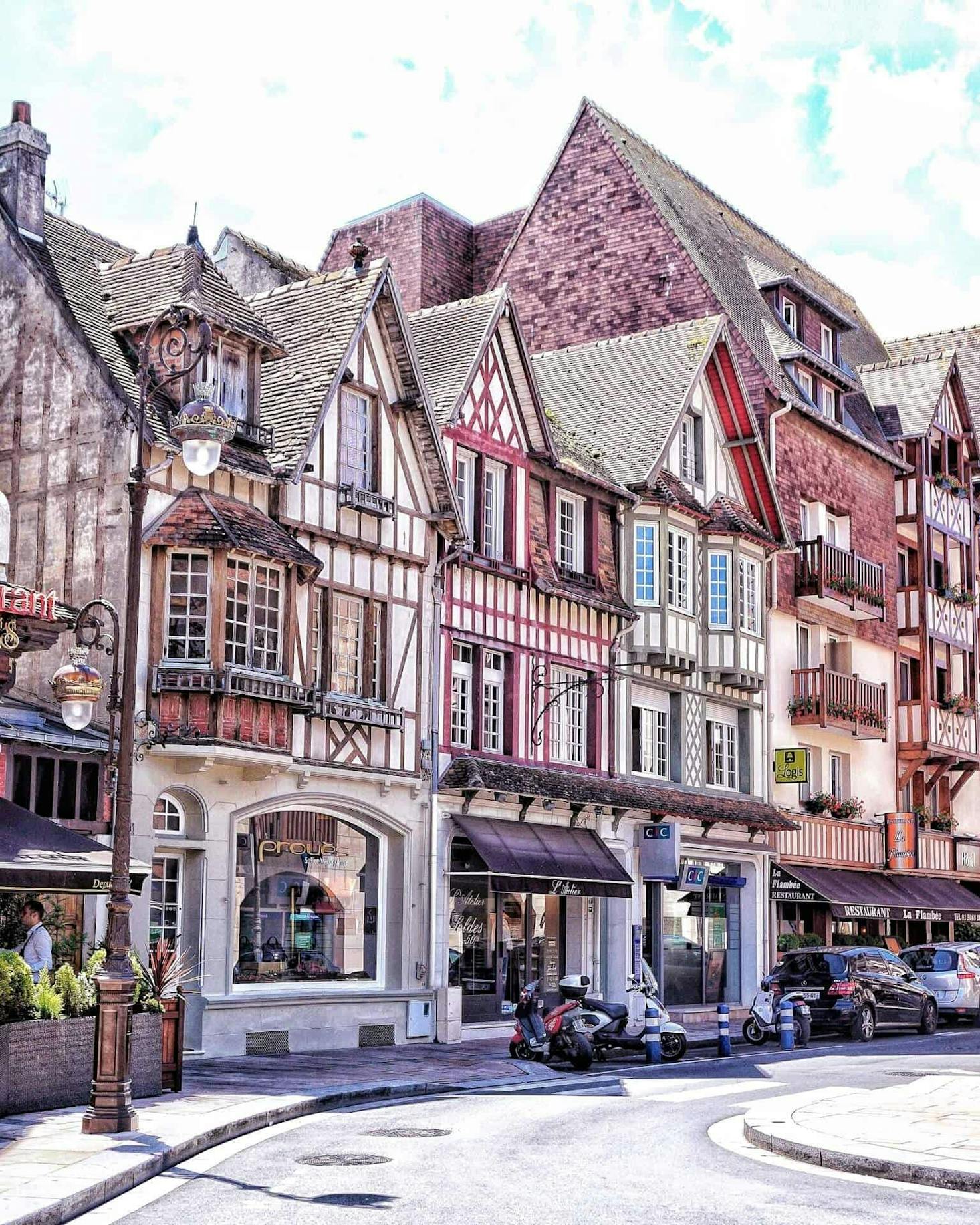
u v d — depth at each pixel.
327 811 21.78
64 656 19.12
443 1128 13.16
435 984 23.06
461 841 24.06
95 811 18.27
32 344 20.27
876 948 26.69
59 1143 11.13
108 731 18.23
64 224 22.22
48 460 19.86
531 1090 16.56
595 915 27.03
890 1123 12.81
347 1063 18.75
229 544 18.98
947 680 40.41
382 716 22.12
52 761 17.77
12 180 21.11
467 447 24.61
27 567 19.73
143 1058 14.25
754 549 31.22
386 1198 9.60
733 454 32.19
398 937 22.67
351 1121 13.64
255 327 20.86
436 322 26.12
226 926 19.67
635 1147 12.11
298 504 21.06
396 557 22.83
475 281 38.88
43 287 20.28
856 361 44.31
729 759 31.38
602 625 27.72
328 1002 21.11
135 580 12.37
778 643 32.94
